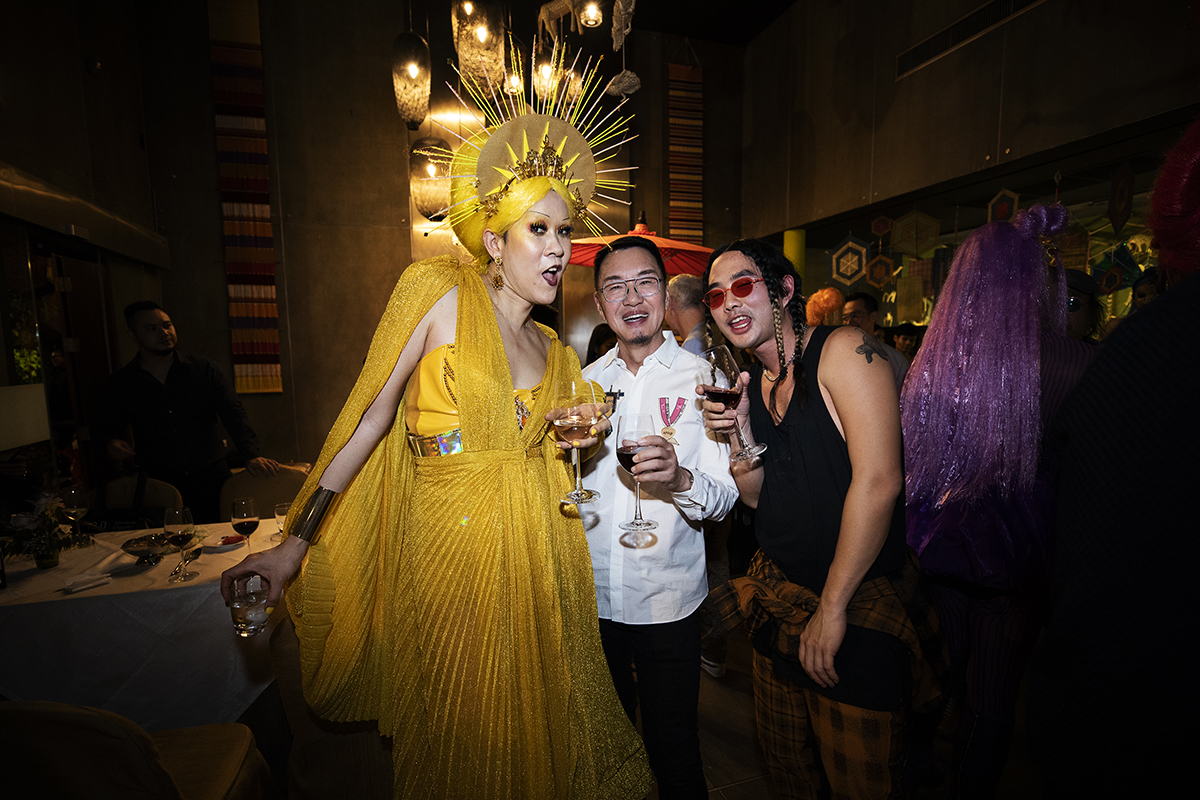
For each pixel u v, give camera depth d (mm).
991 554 1393
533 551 1125
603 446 1500
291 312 5855
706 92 6863
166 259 5500
